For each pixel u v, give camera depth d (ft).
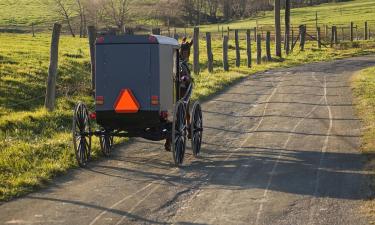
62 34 256.73
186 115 40.88
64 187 32.58
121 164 38.47
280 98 69.00
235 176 34.99
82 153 37.65
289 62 121.70
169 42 38.63
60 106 57.06
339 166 37.22
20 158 37.24
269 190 31.78
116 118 37.22
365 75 90.74
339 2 466.29
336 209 28.27
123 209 28.43
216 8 377.71
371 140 44.80
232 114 58.90
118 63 36.78
